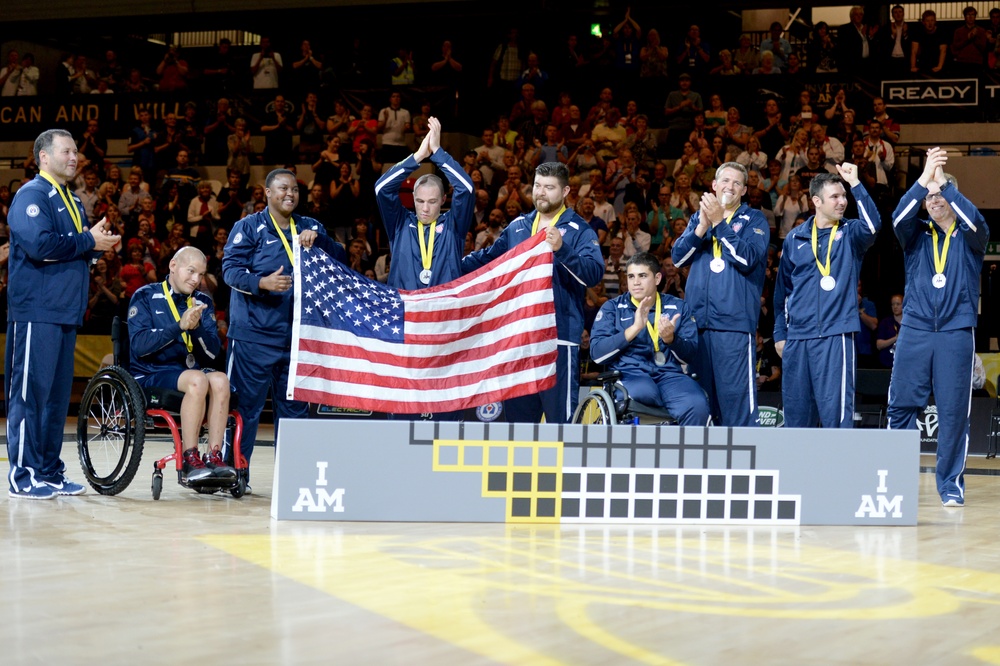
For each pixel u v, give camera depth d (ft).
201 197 55.57
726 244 21.18
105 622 10.25
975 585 12.89
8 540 14.82
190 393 19.72
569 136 54.13
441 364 20.62
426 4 57.47
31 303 19.24
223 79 61.93
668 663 9.21
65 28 61.62
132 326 20.65
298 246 20.33
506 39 58.49
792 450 17.71
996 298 47.11
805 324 22.07
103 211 57.16
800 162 49.52
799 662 9.34
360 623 10.37
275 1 59.31
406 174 21.84
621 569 13.34
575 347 21.90
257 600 11.28
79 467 25.82
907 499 18.12
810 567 13.82
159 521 16.88
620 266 47.83
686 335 21.76
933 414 37.52
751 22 64.03
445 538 15.49
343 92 58.23
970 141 51.52
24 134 61.77
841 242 21.83
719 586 12.43
